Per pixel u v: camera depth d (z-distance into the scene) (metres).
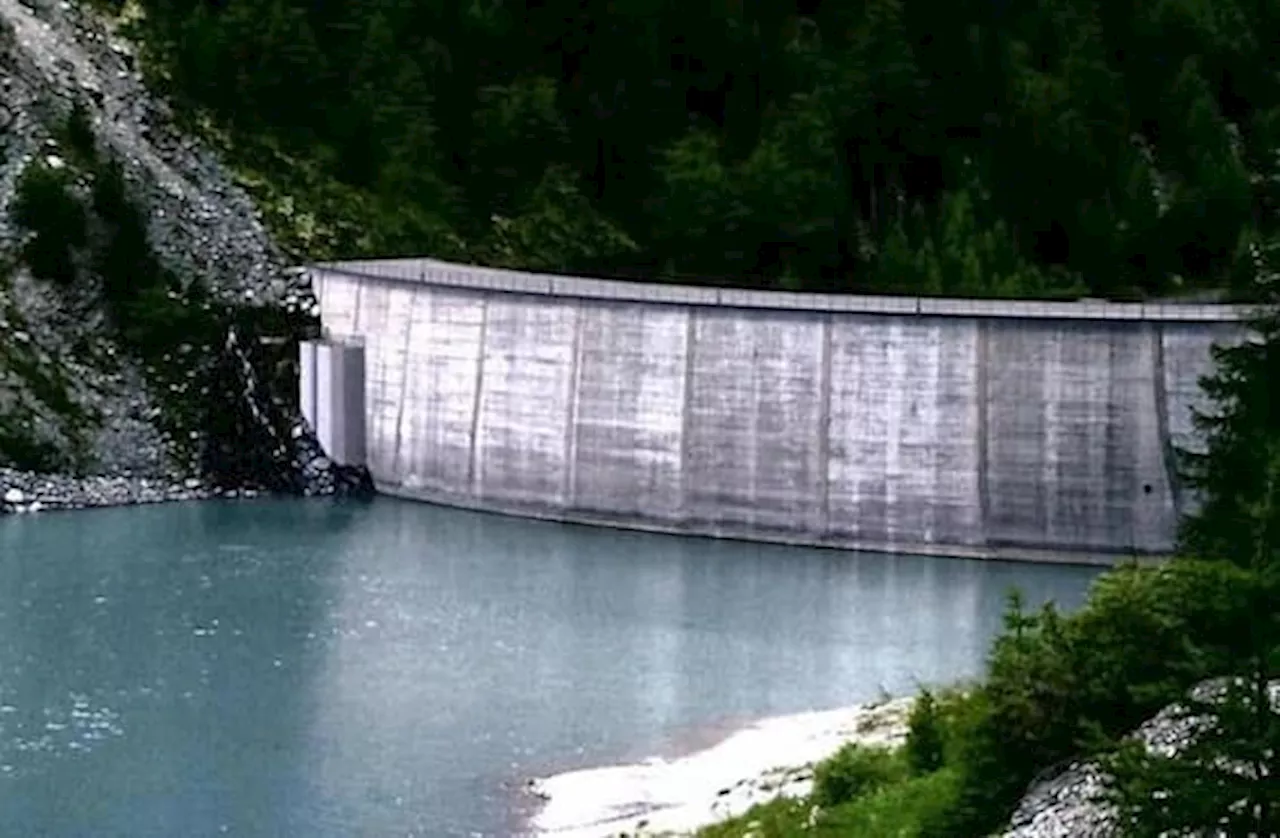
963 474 141.50
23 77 168.62
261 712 97.94
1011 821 56.66
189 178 172.88
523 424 154.75
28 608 117.25
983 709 60.22
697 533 148.25
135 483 154.50
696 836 73.50
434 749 92.81
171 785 86.75
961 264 189.00
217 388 161.62
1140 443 138.12
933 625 119.75
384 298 163.25
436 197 186.12
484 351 156.62
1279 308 86.69
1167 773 39.28
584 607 123.06
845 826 64.69
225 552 135.62
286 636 113.00
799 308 145.00
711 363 147.62
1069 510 139.50
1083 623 59.12
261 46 186.62
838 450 144.38
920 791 64.12
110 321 162.25
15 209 162.50
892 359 142.88
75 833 80.50
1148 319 138.12
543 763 90.94
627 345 150.25
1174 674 54.53
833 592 129.25
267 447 160.88
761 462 146.38
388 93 189.88
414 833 81.06
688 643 114.31
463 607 121.75
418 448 160.50
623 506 150.62
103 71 175.38
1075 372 139.12
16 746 91.44
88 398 157.12
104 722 95.56
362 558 135.62
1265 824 38.34
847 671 108.19
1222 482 71.12
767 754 90.69
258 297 167.62
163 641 110.88
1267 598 42.84
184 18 187.75
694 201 189.00
